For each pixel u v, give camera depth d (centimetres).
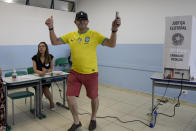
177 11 315
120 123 247
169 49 217
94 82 208
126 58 400
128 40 393
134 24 379
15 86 231
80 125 221
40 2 437
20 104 320
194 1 295
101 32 448
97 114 277
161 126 240
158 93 355
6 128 221
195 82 206
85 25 197
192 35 204
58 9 475
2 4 371
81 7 494
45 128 231
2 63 383
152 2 346
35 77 253
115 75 427
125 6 390
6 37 384
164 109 299
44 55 299
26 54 418
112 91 408
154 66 355
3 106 207
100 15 445
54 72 294
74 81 208
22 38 409
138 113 282
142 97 363
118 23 176
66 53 498
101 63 455
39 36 438
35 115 262
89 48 199
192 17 198
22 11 402
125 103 327
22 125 239
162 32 338
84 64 199
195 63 221
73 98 207
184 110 295
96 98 216
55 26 463
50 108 296
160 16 338
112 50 426
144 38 366
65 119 259
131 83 397
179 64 213
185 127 238
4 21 378
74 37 203
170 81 222
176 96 332
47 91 290
